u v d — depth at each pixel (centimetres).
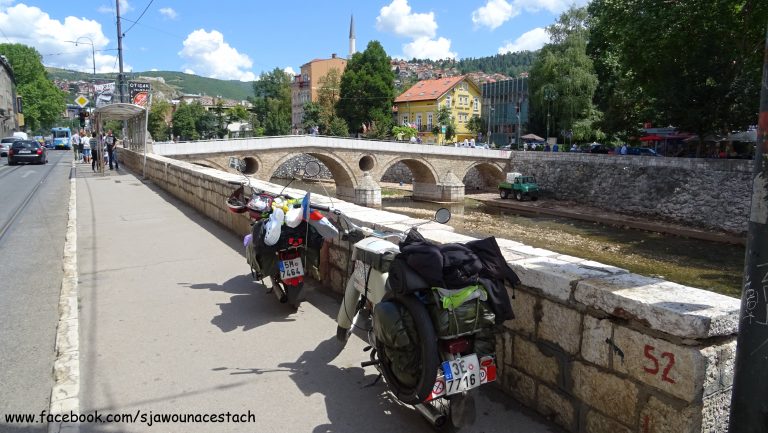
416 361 295
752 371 212
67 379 394
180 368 415
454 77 9231
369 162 5012
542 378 334
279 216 497
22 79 9438
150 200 1489
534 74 5841
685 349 247
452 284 294
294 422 336
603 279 307
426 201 5222
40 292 657
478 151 5281
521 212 4275
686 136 4225
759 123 211
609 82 5259
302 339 470
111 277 681
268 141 4181
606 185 4075
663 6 2836
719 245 2852
